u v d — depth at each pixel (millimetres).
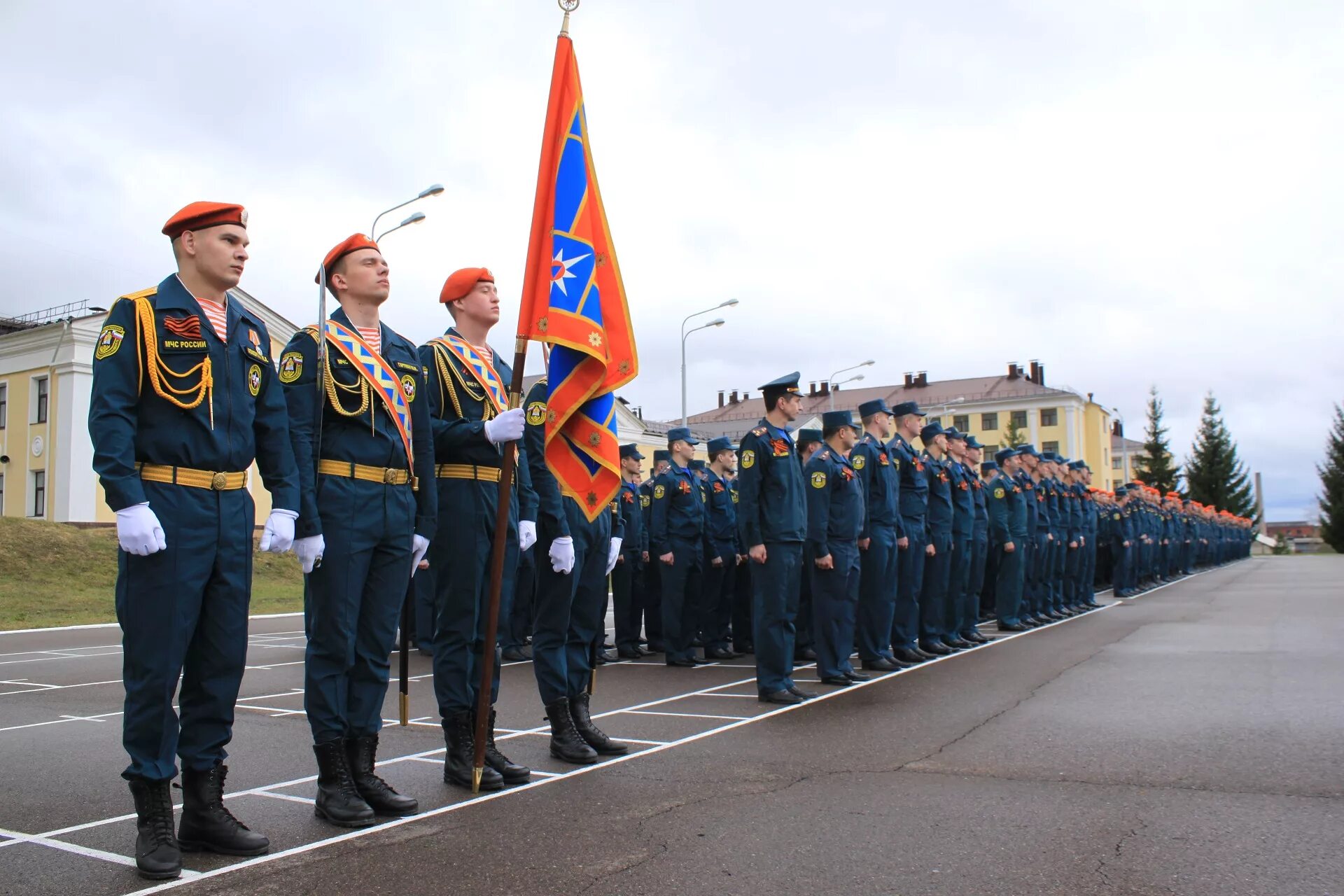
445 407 5211
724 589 11547
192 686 4090
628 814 4488
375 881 3680
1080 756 5504
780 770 5297
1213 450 68750
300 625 16719
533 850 4000
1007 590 12891
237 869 3830
